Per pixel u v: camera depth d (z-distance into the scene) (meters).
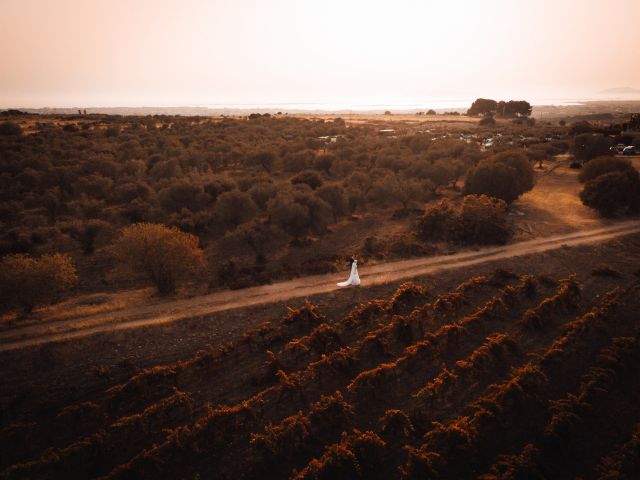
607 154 80.19
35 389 24.17
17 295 30.16
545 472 18.61
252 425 21.94
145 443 21.39
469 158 74.88
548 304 30.20
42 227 46.25
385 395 23.89
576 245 42.34
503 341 26.30
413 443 20.72
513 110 196.88
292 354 27.12
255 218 51.56
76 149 80.62
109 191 60.22
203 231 49.38
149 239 34.00
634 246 42.25
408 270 37.88
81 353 27.02
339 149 84.44
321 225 48.22
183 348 27.89
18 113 146.00
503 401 22.31
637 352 25.94
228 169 78.56
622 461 18.52
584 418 21.52
